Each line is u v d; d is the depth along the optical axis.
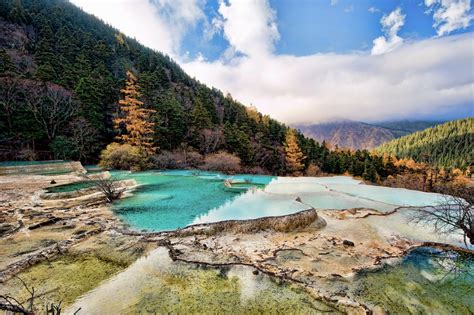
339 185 20.06
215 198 13.61
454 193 8.96
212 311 4.94
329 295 5.55
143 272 6.15
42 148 25.06
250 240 8.43
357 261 7.27
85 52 41.44
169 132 30.56
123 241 7.75
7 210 9.89
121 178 18.44
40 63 31.55
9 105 22.86
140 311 4.84
